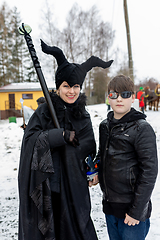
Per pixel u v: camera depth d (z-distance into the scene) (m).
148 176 1.32
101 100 31.50
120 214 1.47
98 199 3.06
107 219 1.64
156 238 2.08
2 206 3.00
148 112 11.88
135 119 1.41
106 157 1.51
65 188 1.51
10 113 19.84
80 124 1.58
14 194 3.38
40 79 1.44
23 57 37.19
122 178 1.42
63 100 1.57
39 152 1.37
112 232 1.62
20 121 15.69
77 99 1.62
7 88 19.98
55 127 1.45
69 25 25.75
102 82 30.61
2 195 3.36
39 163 1.36
